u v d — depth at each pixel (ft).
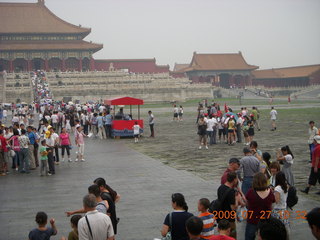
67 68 503.20
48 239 37.32
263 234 23.25
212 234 35.83
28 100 373.20
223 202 40.01
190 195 63.36
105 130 156.97
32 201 62.95
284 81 577.84
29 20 506.07
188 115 244.63
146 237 46.50
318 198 60.44
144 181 74.49
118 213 55.47
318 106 292.81
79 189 70.23
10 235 48.08
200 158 97.91
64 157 107.65
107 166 91.61
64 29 499.51
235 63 575.79
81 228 33.35
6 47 472.85
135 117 238.48
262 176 39.86
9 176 84.02
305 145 112.16
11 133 96.58
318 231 22.18
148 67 542.98
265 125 171.94
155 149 115.96
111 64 506.07
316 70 545.03
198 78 567.18
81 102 393.70
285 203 43.16
